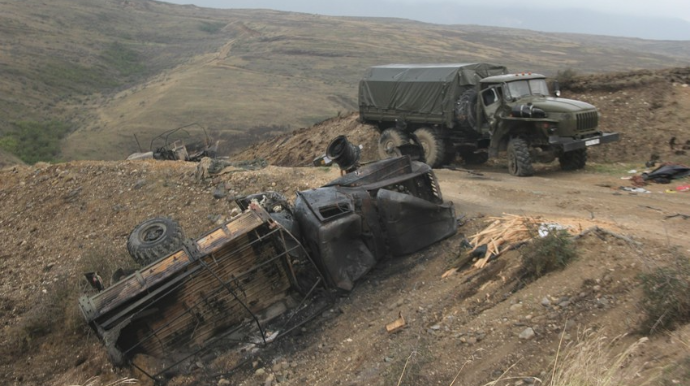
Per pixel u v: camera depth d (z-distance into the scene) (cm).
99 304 560
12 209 1098
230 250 627
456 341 473
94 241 948
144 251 696
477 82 1238
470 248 651
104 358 648
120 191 1083
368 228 682
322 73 14812
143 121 8894
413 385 430
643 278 429
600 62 18138
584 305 461
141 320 604
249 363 584
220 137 8025
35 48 14000
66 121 8956
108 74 14112
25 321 754
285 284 675
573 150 1109
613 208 752
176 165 1170
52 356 698
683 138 1162
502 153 1398
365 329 572
